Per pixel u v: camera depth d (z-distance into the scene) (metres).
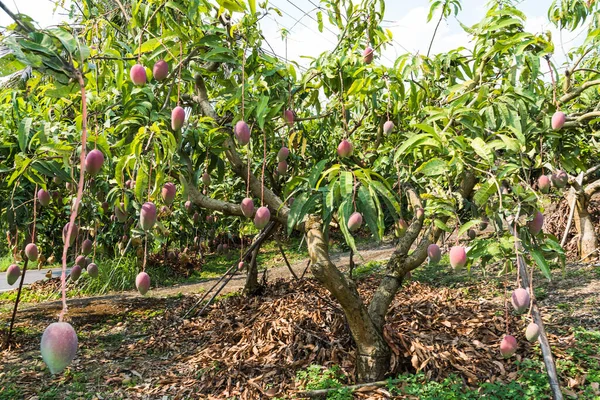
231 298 6.04
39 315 6.32
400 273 2.96
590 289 4.92
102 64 2.11
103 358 4.35
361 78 2.57
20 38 1.13
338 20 3.09
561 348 3.37
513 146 1.73
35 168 1.88
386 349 2.94
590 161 6.41
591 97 3.07
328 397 2.81
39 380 3.82
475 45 2.44
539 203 1.67
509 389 2.70
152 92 2.04
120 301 7.22
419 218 2.78
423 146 2.06
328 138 4.44
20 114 2.94
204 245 9.20
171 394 3.36
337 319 3.77
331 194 1.83
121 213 2.13
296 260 10.53
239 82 2.50
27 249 2.04
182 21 2.35
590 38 2.35
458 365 3.09
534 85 2.31
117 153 2.12
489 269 6.41
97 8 2.92
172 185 1.80
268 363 3.53
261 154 3.60
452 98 2.53
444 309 4.43
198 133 2.40
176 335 4.93
